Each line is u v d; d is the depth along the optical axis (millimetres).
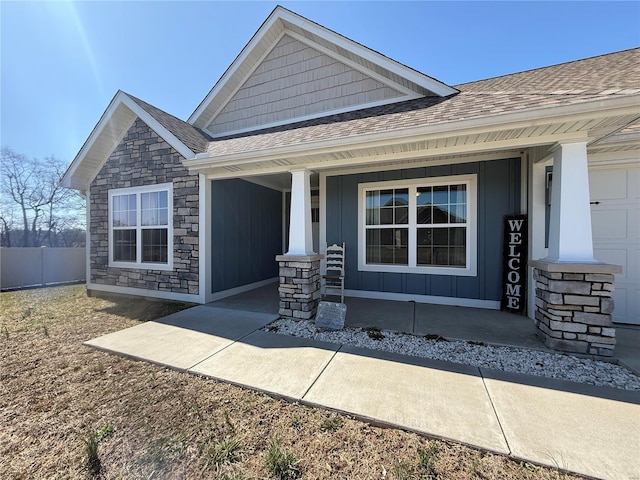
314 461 1948
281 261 5141
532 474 1813
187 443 2125
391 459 1956
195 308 5793
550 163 4719
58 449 2088
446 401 2568
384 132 4082
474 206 5684
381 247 6480
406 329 4430
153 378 3068
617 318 4621
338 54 7008
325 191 6863
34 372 3211
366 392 2725
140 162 6941
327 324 4531
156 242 6844
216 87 8039
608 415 2359
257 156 4965
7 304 6613
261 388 2811
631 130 4070
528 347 3695
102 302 6707
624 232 4586
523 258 5176
